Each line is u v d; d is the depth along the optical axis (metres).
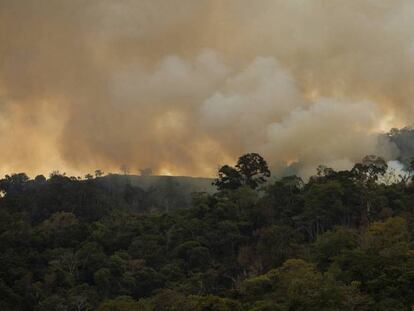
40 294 129.50
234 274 138.12
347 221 147.00
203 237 149.00
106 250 155.00
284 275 107.94
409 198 152.75
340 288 95.06
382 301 94.62
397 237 117.06
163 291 116.62
